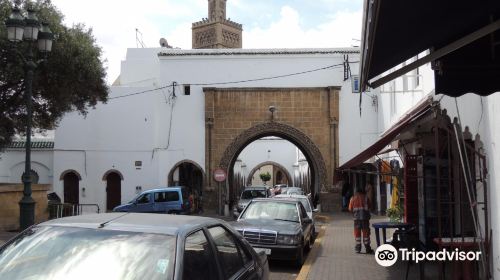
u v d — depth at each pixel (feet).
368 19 15.37
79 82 68.74
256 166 195.21
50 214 72.90
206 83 103.40
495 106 25.45
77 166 104.42
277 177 236.22
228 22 233.14
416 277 32.60
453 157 32.71
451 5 15.28
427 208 36.99
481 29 17.26
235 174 168.66
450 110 32.81
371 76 21.58
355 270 36.11
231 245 17.53
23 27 45.47
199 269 13.99
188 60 103.86
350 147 101.65
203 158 102.68
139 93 104.17
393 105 72.23
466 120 29.94
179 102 103.50
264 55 102.73
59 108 70.18
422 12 15.44
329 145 101.86
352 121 101.86
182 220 15.70
